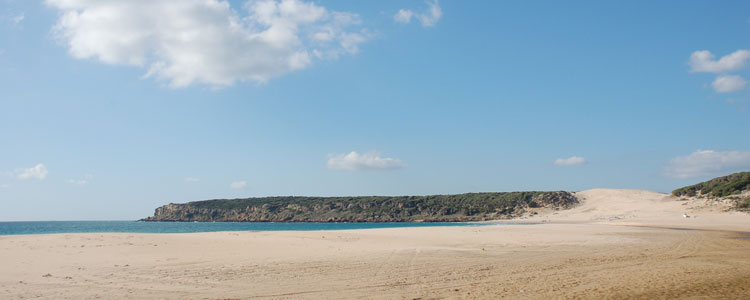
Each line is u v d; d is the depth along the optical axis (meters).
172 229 114.00
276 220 197.75
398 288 14.27
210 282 15.39
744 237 39.81
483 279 15.91
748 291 13.30
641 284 14.52
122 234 35.66
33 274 16.66
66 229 116.25
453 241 32.72
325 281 15.60
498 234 40.78
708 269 18.05
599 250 26.73
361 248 26.94
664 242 33.22
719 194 98.62
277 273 17.30
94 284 14.91
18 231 102.00
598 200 139.38
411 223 150.38
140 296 13.13
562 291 13.41
